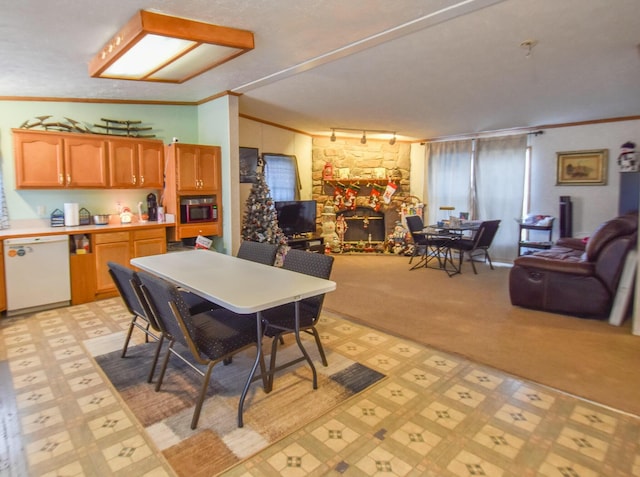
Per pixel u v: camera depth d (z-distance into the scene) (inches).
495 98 185.2
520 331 138.9
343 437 80.0
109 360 115.0
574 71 145.9
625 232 144.3
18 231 160.4
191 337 81.6
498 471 70.7
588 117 227.5
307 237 264.1
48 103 172.7
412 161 315.6
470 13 101.3
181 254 139.0
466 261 271.7
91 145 172.7
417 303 172.2
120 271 99.1
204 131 207.6
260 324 89.0
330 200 302.8
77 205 176.9
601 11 99.1
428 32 112.7
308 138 291.7
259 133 245.4
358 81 161.5
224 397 95.4
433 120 237.8
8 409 90.1
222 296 85.6
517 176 263.7
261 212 223.9
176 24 101.9
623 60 134.3
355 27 110.2
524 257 164.1
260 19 105.3
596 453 75.7
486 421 85.6
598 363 114.0
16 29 102.8
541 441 79.1
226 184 196.5
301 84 167.6
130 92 176.4
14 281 150.2
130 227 176.6
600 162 234.4
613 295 148.5
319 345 109.9
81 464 72.5
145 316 101.1
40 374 106.6
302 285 95.6
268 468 71.4
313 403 92.4
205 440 79.3
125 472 70.4
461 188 289.1
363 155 305.9
